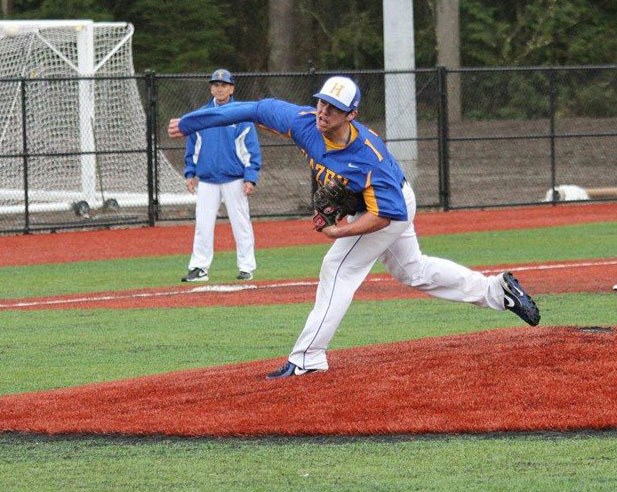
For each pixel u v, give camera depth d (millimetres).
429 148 94812
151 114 57219
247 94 116250
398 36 65688
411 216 21344
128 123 64625
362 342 26734
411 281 22109
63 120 62250
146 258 46250
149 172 57906
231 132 36938
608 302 31562
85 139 60438
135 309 32844
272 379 21078
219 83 35031
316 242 50625
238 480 16062
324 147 20000
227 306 32938
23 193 59469
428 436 17984
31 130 61625
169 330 29250
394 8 65750
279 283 37531
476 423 18250
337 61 128375
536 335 23188
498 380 20141
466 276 22156
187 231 56031
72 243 51688
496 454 16953
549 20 126188
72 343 27719
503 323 28891
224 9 126062
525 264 41000
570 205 65688
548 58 127688
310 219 60500
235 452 17422
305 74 57844
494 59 126625
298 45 127000
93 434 18641
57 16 114312
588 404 18922
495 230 54062
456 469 16297
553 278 36875
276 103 20781
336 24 129125
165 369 24375
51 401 20797
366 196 20094
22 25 61469
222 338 27938
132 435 18484
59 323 30719
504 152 92938
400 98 65438
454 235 52281
